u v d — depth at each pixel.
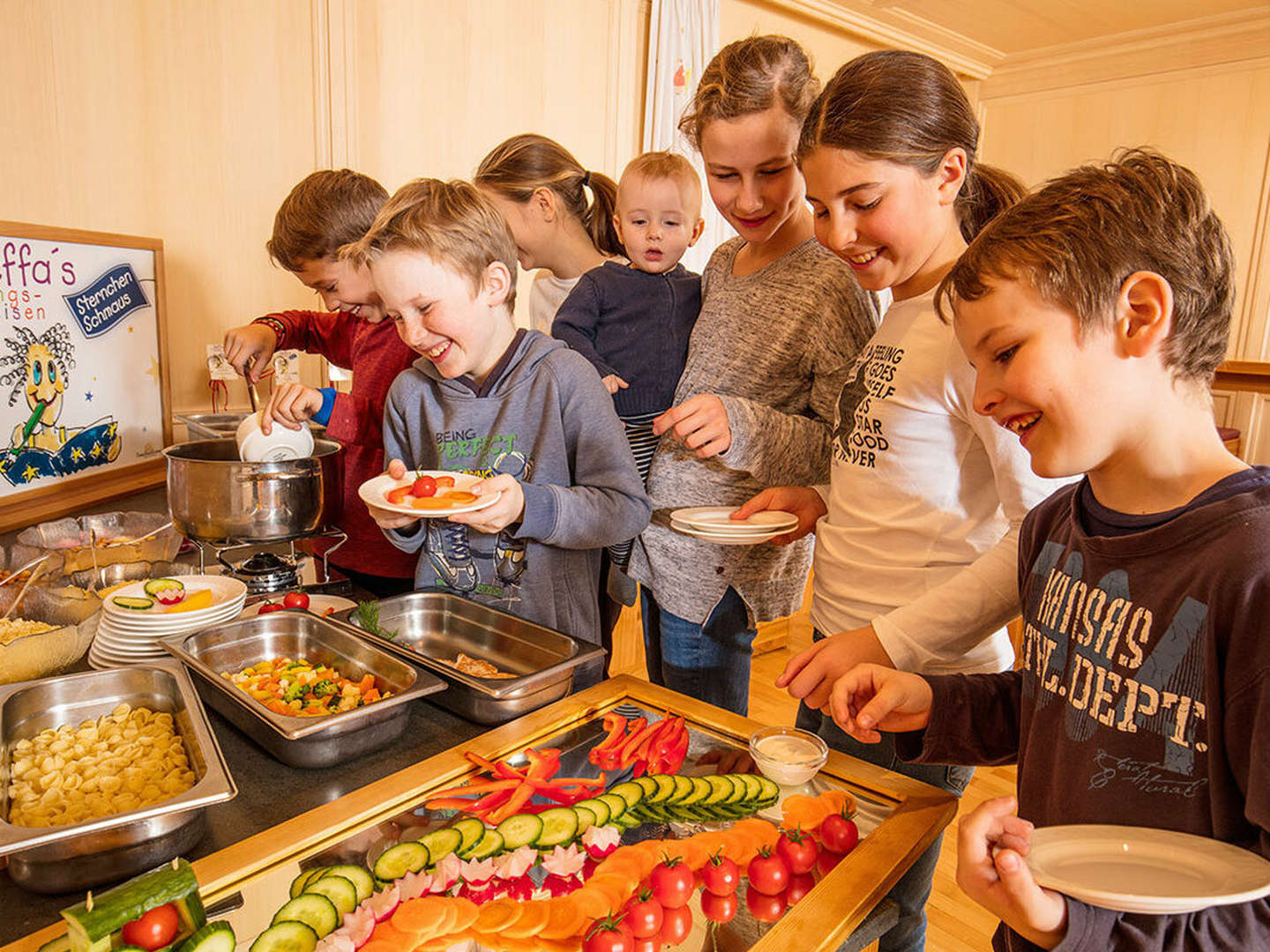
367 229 1.53
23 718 0.87
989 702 0.86
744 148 1.29
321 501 1.42
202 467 1.31
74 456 1.84
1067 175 0.69
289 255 1.54
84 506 1.82
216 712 1.00
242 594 1.20
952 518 1.07
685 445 1.40
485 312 1.26
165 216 2.15
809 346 1.39
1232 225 4.68
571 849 0.72
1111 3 4.22
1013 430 0.70
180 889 0.60
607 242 2.04
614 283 1.76
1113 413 0.64
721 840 0.74
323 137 2.42
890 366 1.10
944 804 0.80
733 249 1.59
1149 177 0.64
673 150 3.45
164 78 2.10
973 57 5.09
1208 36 4.54
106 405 1.92
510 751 0.88
